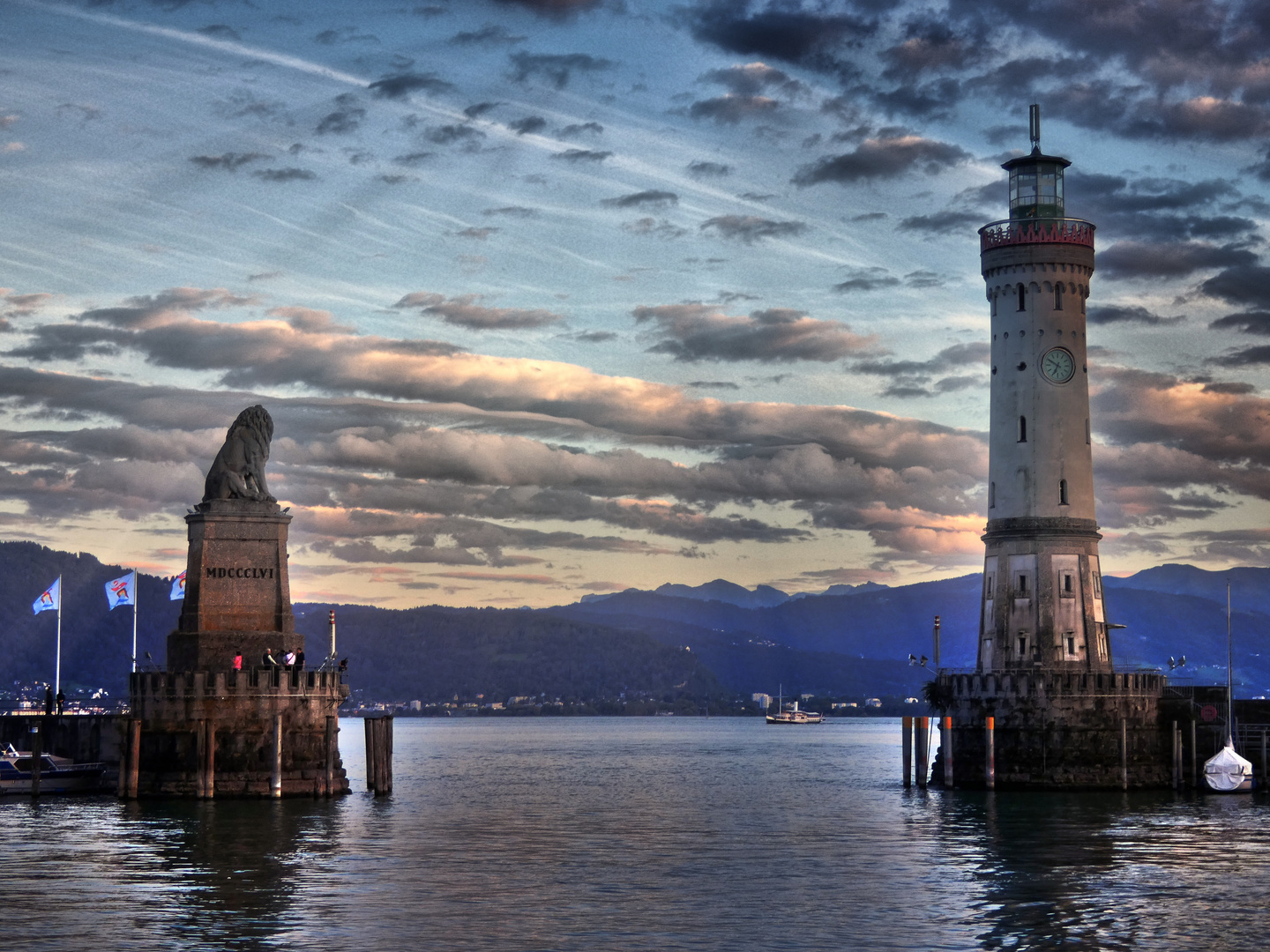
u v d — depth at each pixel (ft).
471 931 241.14
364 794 434.30
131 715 391.24
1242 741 432.25
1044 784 431.84
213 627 393.29
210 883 278.46
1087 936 238.68
